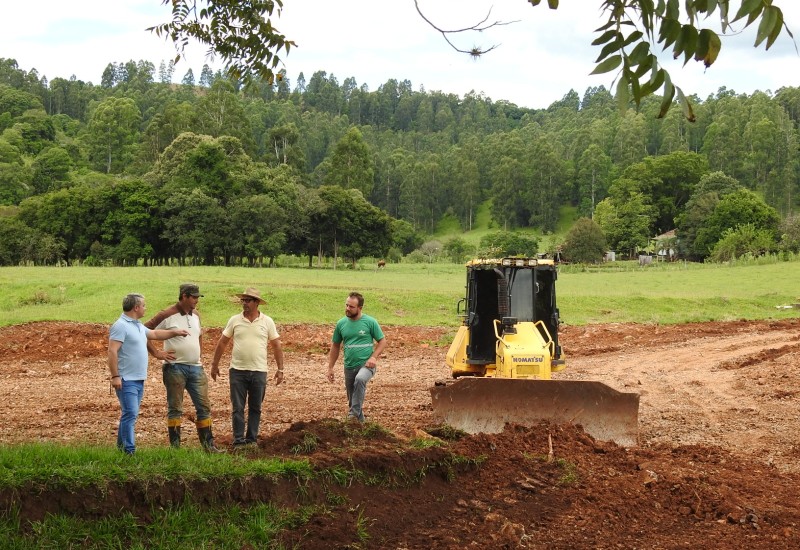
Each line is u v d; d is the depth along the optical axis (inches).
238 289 1309.1
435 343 1042.7
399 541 292.4
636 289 1852.9
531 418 437.7
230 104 5191.9
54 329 960.9
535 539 299.7
